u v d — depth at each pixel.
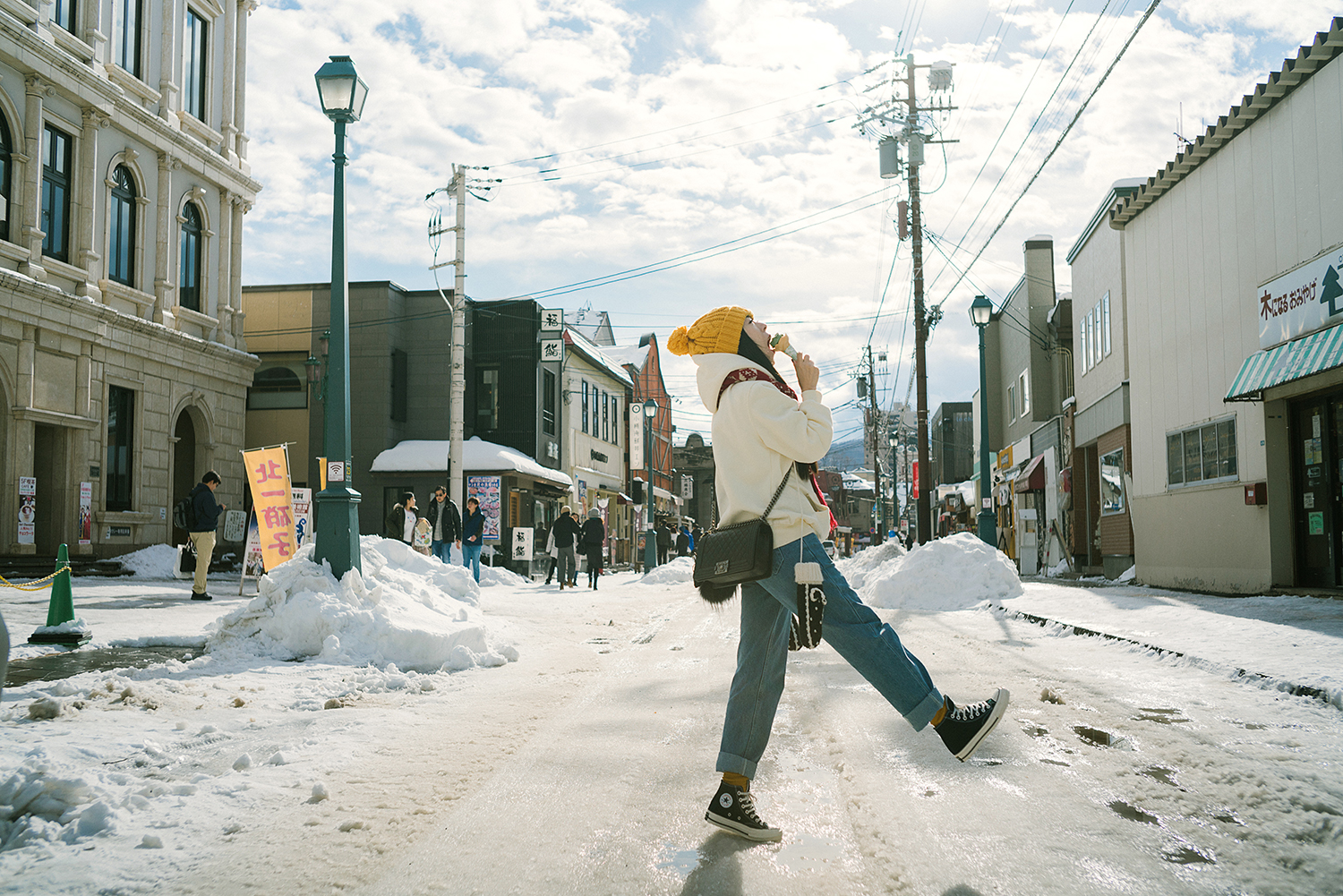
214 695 5.34
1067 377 27.09
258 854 2.70
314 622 6.96
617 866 2.58
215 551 22.09
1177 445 14.43
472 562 18.25
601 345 52.75
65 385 18.52
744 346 3.11
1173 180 14.30
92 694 5.22
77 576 17.55
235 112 25.08
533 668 6.75
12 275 16.70
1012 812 3.01
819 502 2.95
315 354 28.30
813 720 4.57
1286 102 11.14
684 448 67.50
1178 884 2.39
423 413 28.88
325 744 4.09
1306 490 11.29
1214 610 9.48
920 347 23.64
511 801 3.22
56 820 3.00
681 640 8.33
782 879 2.46
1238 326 12.37
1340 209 10.02
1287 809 3.01
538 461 30.19
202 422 23.34
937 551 13.07
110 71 19.83
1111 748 3.91
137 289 20.83
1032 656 6.95
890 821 2.91
